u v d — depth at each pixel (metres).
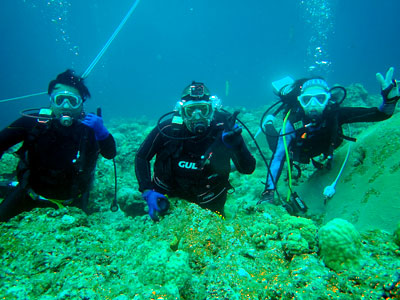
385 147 2.56
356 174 2.69
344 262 1.32
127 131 10.30
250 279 1.23
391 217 1.95
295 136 3.25
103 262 1.42
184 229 1.61
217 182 2.41
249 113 10.73
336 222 1.45
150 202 2.12
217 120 2.42
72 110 2.52
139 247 1.49
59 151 2.51
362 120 3.05
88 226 1.91
